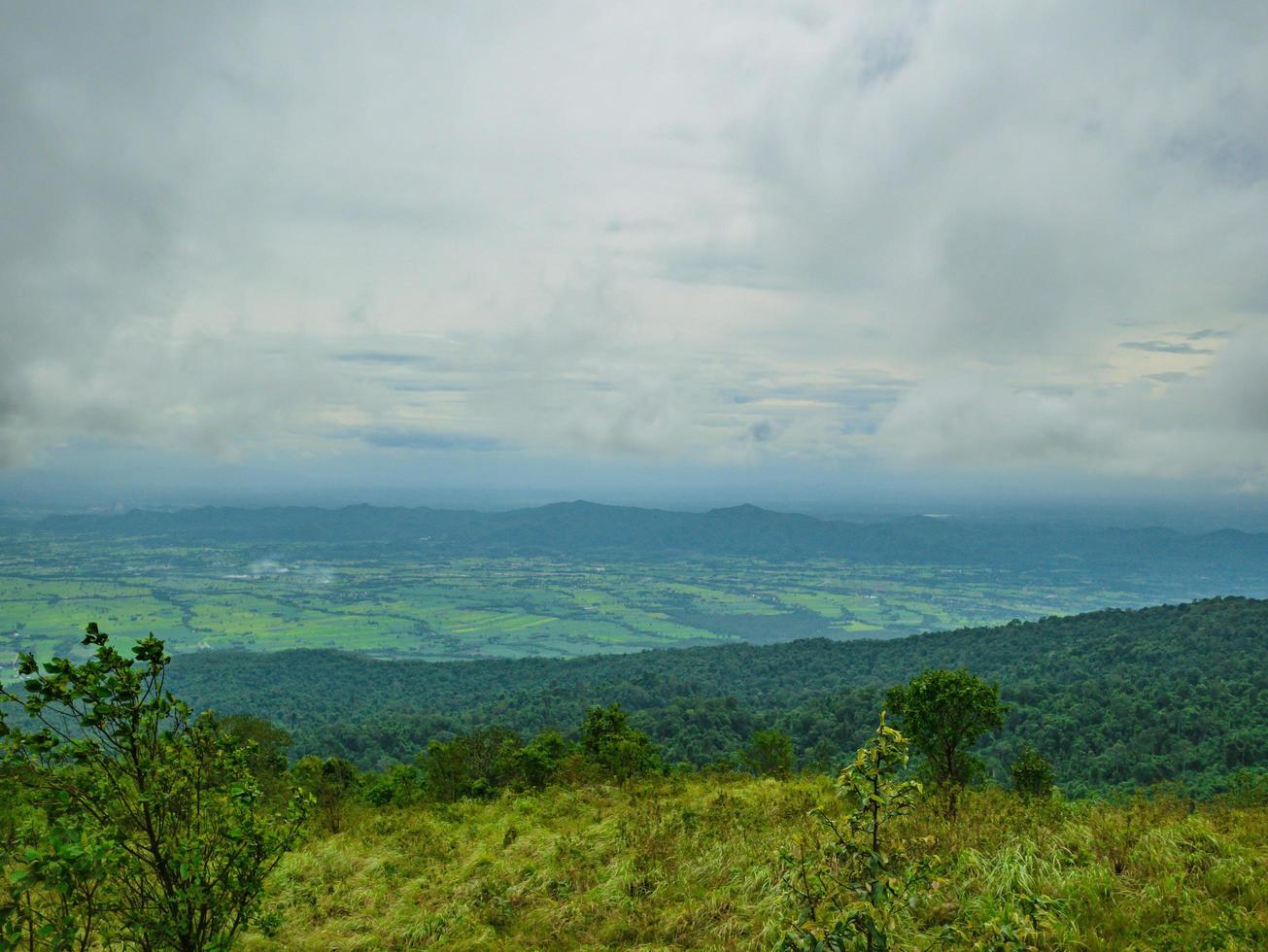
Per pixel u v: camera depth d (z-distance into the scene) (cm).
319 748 10331
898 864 591
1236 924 697
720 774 2147
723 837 1162
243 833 546
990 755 9075
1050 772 2422
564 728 11494
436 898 1105
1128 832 973
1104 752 8244
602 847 1213
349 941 967
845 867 565
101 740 495
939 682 1493
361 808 2180
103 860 444
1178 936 694
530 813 1652
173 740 532
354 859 1340
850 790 559
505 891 1084
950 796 1239
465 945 917
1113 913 754
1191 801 1283
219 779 565
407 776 3186
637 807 1470
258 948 944
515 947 895
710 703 12044
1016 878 833
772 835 1129
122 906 527
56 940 451
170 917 518
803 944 513
